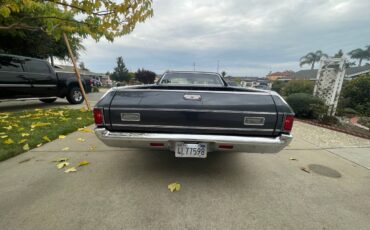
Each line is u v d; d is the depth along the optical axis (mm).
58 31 3422
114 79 51281
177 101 2055
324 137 4559
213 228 1603
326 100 7348
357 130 5633
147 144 2096
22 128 3996
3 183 2162
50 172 2428
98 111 2049
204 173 2521
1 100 5637
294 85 13430
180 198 1982
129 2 2840
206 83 3963
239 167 2721
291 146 3764
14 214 1694
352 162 3043
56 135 3770
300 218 1745
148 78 33094
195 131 2070
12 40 10422
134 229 1567
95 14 2916
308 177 2496
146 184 2221
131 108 2033
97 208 1795
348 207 1918
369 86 9633
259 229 1606
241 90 2234
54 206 1807
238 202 1944
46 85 6770
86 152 3086
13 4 2623
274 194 2098
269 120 2002
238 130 2039
